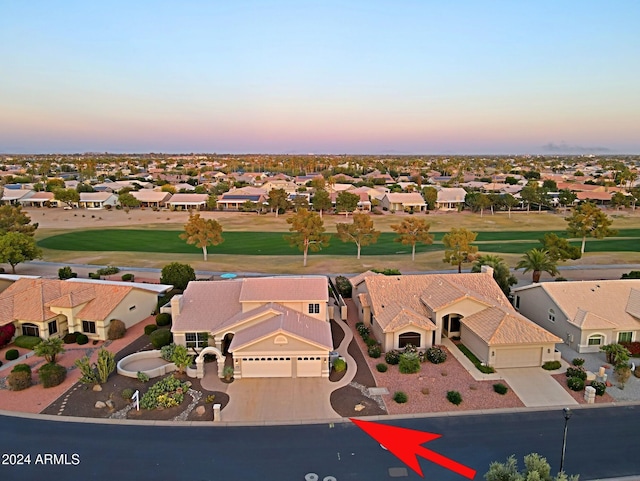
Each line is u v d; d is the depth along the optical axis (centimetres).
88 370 3406
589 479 2450
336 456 2634
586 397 3228
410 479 2447
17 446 2722
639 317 4106
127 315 4594
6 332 4144
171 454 2652
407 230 7456
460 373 3659
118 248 8656
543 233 10388
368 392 3362
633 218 12281
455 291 4269
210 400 3216
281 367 3584
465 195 14675
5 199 14600
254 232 10575
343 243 9238
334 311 5097
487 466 2553
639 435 2834
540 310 4647
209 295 4372
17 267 7125
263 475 2475
